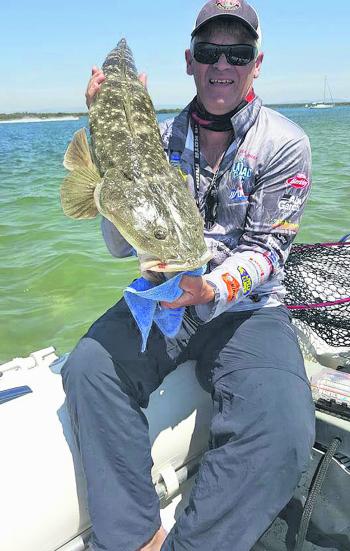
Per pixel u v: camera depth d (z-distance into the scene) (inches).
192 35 105.2
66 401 92.7
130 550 86.0
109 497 86.6
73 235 328.2
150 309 85.9
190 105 113.3
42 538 84.2
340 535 87.8
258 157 105.7
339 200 413.7
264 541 91.7
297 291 124.1
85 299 232.1
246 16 99.5
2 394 98.8
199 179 111.7
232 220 109.7
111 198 82.6
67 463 88.7
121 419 90.3
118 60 107.3
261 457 84.0
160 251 76.5
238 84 103.7
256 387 90.0
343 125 1973.4
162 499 99.4
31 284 249.4
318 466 88.9
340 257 139.6
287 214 106.0
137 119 96.3
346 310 119.0
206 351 104.0
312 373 106.0
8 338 200.7
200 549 83.0
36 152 1136.8
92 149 96.5
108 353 93.4
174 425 102.0
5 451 86.6
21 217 390.6
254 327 102.4
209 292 90.1
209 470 86.6
